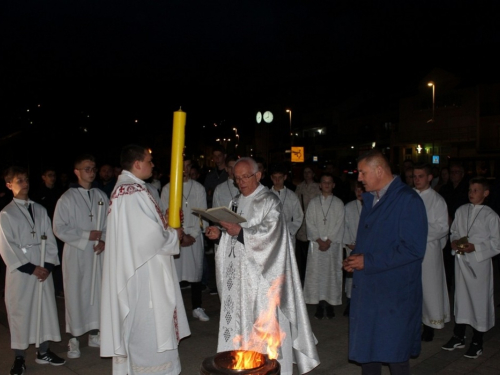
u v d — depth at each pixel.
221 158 9.10
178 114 3.70
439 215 5.68
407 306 3.85
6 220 4.99
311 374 4.99
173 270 4.41
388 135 38.34
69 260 5.39
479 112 30.38
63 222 5.37
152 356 4.19
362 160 4.03
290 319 4.42
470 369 5.09
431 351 5.62
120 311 4.04
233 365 2.94
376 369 4.01
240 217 4.04
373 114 40.00
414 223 3.77
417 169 5.75
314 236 6.81
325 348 5.73
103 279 4.17
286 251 4.47
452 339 5.68
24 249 5.07
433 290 5.75
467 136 31.11
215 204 7.07
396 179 3.96
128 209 4.10
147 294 4.20
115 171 10.06
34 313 5.06
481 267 5.41
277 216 4.43
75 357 5.43
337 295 6.82
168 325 4.20
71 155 26.14
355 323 3.95
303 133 48.06
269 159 49.84
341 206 6.87
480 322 5.37
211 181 9.19
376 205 3.94
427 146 33.72
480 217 5.54
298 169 15.84
